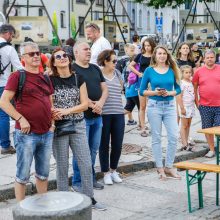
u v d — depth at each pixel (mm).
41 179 6988
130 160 10070
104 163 8742
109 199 8062
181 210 7488
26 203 4352
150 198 8117
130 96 13180
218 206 7664
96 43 10242
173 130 9109
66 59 7188
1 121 10195
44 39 16672
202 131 7941
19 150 6734
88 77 7922
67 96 7199
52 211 4172
